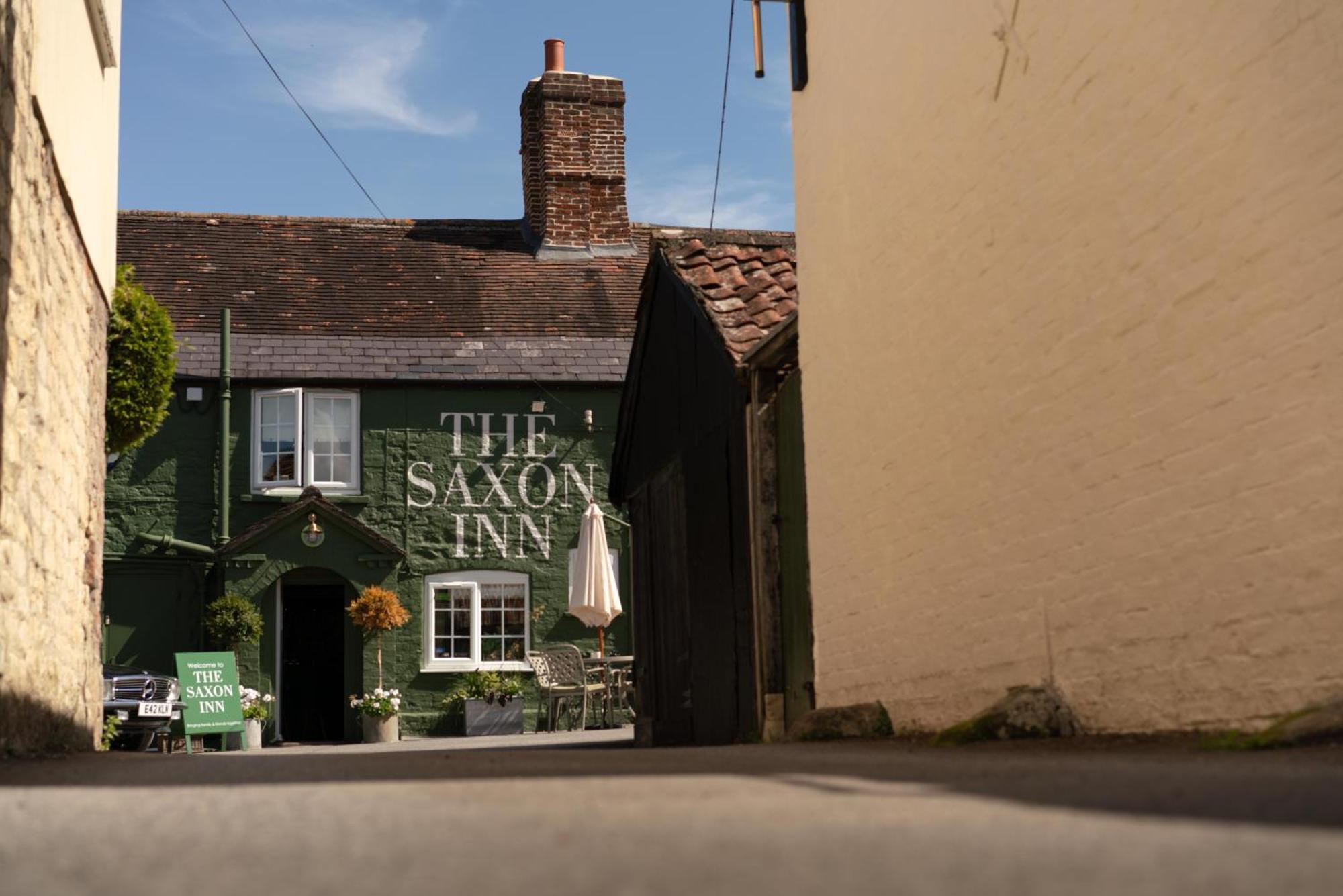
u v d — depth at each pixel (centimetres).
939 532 759
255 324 2177
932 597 768
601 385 2167
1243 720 514
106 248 1114
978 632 716
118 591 2019
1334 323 468
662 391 1262
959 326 737
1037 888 166
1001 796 302
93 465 1052
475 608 2100
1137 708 580
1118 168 591
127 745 1717
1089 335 614
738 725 1038
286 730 2209
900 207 810
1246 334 511
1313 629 479
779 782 377
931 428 770
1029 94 664
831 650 909
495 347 2198
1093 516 611
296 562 2041
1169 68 553
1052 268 645
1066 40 630
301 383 2098
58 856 245
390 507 2100
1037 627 658
